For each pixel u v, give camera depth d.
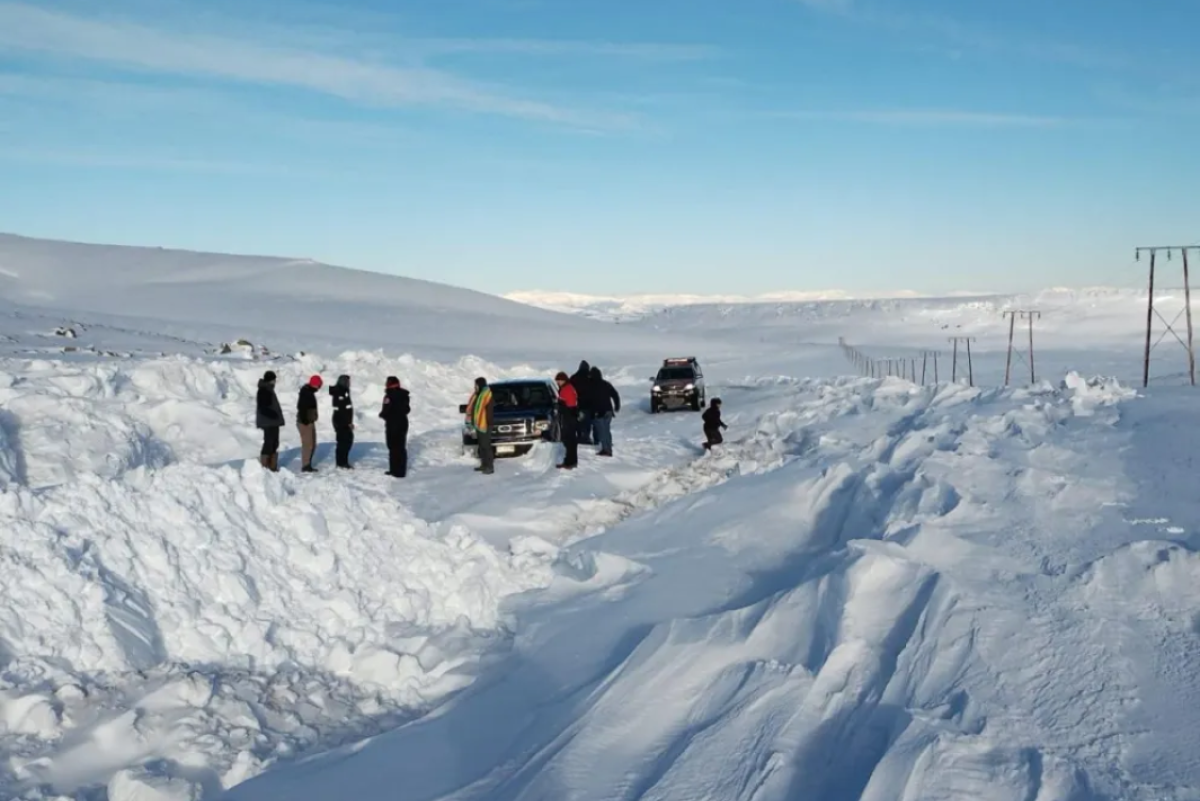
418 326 84.25
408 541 9.77
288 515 8.91
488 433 17.72
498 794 5.58
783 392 34.34
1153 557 6.38
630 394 40.47
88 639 6.72
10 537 7.04
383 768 6.04
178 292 91.25
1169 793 4.22
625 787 5.35
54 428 15.62
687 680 6.39
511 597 9.62
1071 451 10.36
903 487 9.69
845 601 6.72
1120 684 5.12
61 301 79.25
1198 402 12.45
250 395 23.31
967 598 6.26
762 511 11.29
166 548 7.77
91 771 5.73
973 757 4.65
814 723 5.51
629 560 9.94
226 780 5.87
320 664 7.75
